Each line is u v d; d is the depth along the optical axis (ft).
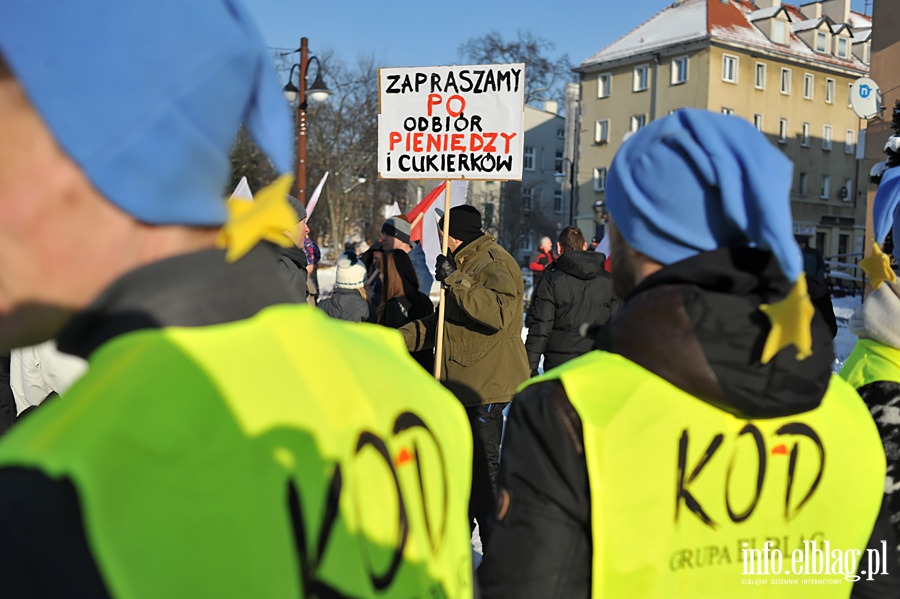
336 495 2.61
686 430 4.17
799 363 4.14
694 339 4.06
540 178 185.37
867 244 53.78
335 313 19.03
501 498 4.30
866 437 4.81
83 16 2.29
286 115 2.81
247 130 2.84
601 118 140.77
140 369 2.31
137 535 2.11
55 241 2.39
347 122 128.98
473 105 16.48
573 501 4.10
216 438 2.33
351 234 151.33
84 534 2.06
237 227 2.58
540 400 4.27
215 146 2.57
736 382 4.05
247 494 2.34
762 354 4.05
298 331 2.83
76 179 2.37
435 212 26.00
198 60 2.43
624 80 137.18
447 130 16.63
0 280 2.42
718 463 4.25
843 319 55.11
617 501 4.01
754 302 4.14
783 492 4.43
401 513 2.90
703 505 4.20
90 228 2.41
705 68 125.90
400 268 18.81
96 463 2.10
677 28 131.44
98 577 2.05
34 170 2.36
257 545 2.32
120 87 2.32
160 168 2.40
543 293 17.71
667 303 4.17
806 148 136.77
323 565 2.51
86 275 2.45
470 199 150.92
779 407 4.18
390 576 2.78
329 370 2.84
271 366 2.62
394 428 2.98
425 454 3.13
